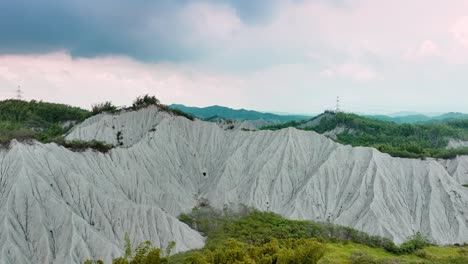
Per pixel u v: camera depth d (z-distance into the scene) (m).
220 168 96.94
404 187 91.00
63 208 64.56
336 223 81.75
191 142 104.19
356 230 76.94
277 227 73.38
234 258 49.19
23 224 61.84
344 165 95.50
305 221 78.94
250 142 103.62
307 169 97.06
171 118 106.19
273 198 89.56
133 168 85.31
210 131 106.69
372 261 62.62
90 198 69.88
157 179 87.50
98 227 66.50
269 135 104.31
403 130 163.00
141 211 69.12
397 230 79.75
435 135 156.62
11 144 71.25
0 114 130.62
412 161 96.25
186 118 108.75
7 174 67.31
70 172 71.88
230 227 73.44
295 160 97.88
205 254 54.69
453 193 88.94
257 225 74.75
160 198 83.06
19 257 56.81
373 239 74.88
